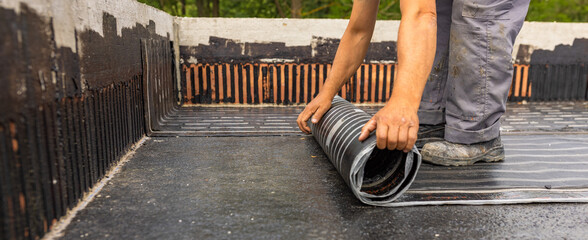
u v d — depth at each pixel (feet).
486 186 4.40
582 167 5.11
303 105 9.78
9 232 2.59
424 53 3.69
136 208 3.67
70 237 3.10
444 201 3.89
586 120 8.18
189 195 4.01
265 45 9.59
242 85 9.70
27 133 2.79
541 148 6.03
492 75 5.03
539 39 10.31
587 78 10.69
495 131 5.25
